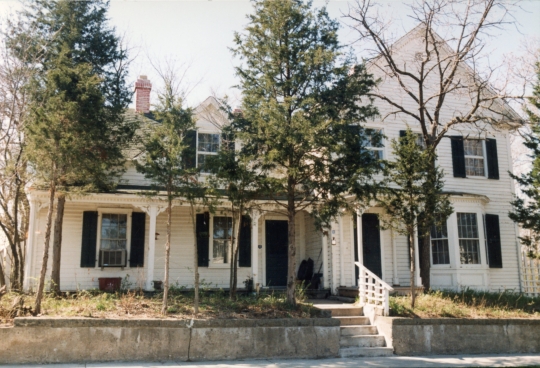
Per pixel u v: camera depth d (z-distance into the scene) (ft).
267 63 40.55
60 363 31.30
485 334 39.96
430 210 40.57
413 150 40.96
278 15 40.11
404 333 38.17
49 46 46.21
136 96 63.87
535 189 47.50
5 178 47.37
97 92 37.40
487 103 65.21
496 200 64.85
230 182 38.75
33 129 33.91
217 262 56.90
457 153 63.72
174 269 55.06
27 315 33.86
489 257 60.75
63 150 34.27
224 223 57.82
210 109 57.93
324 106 38.70
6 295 38.88
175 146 37.01
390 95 62.39
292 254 40.37
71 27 46.42
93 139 40.52
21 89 44.06
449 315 41.09
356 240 57.21
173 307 37.14
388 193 40.75
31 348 31.30
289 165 37.83
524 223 48.98
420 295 46.60
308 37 41.19
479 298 48.11
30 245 46.62
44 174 38.11
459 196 58.59
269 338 35.12
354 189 37.76
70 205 52.70
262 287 57.06
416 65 64.39
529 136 49.55
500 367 32.83
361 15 50.21
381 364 33.40
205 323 34.04
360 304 44.14
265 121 37.68
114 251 53.11
